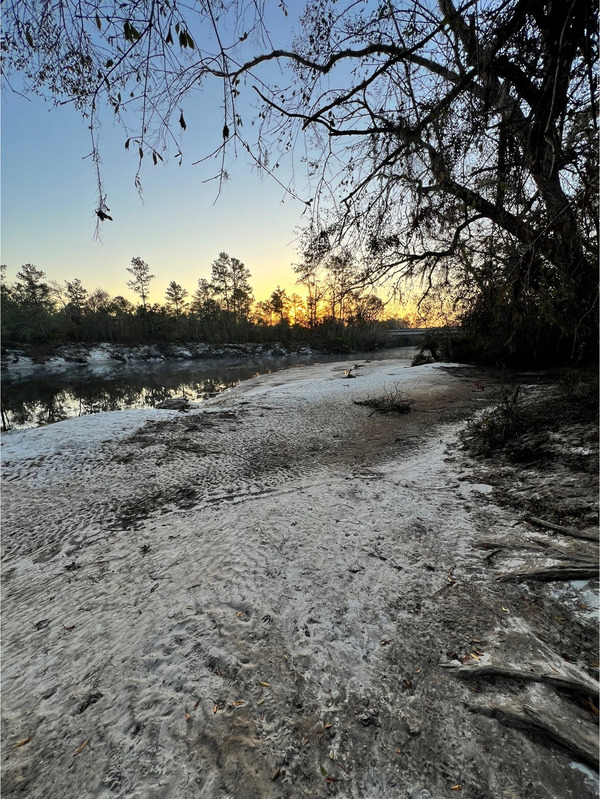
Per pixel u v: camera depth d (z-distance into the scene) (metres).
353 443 9.45
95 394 24.92
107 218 1.81
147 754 2.17
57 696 2.66
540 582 3.27
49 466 8.50
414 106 2.70
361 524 4.71
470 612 3.05
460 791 1.87
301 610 3.26
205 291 68.88
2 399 23.45
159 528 5.44
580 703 2.21
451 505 5.04
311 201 3.39
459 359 21.47
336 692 2.47
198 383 28.50
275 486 6.80
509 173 2.99
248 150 2.04
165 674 2.71
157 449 9.50
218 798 1.92
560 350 12.97
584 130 2.53
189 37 1.52
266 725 2.28
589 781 1.84
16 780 2.12
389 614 3.13
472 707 2.26
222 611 3.32
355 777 1.98
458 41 2.33
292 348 62.72
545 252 3.18
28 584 4.38
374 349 58.25
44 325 60.19
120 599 3.77
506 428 7.11
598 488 4.51
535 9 2.08
